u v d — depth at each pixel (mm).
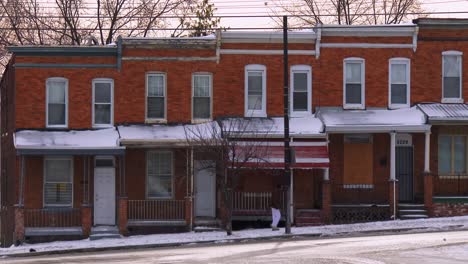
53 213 33562
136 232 33438
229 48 35344
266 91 35438
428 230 29922
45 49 34406
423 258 20234
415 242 24531
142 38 34844
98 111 34906
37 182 34281
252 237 29656
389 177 35406
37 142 33156
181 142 33125
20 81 34469
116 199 34375
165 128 34719
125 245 28906
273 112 35438
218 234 31422
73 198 34469
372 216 34344
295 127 34219
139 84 35000
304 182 35312
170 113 35094
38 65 34531
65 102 34688
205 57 35281
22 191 33125
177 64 35188
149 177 34812
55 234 32781
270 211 34062
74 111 34688
